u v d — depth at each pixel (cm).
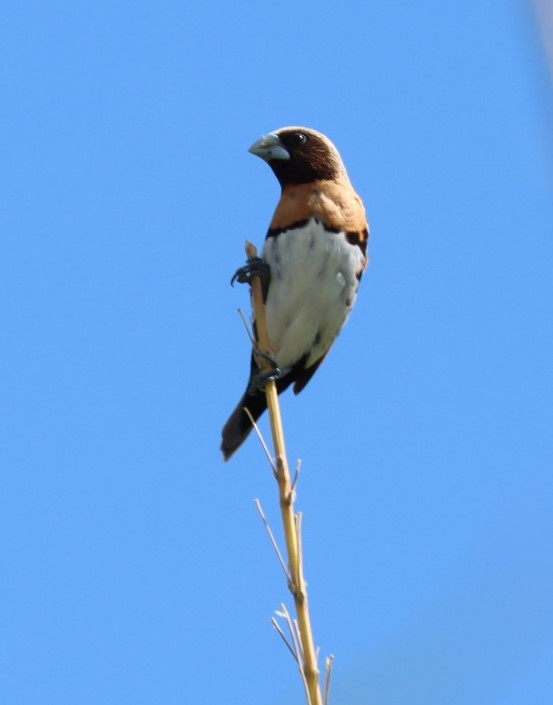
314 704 574
